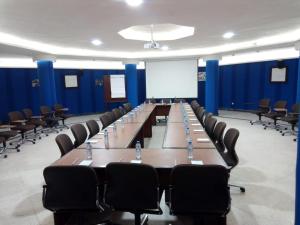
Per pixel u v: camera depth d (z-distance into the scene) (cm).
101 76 1245
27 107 1043
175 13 402
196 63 1023
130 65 1025
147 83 1071
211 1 347
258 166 446
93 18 420
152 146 622
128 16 411
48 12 378
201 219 246
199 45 784
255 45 743
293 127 684
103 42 677
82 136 450
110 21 442
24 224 287
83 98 1216
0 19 410
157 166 258
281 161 471
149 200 220
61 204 228
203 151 308
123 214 301
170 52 955
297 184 182
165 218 293
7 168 473
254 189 357
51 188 225
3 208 324
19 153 572
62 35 561
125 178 219
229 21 466
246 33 592
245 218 285
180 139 372
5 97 967
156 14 404
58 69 1124
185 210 215
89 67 1209
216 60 962
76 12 382
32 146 634
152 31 630
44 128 831
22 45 630
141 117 609
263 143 600
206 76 988
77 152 323
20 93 1016
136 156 295
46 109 808
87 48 786
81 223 271
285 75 933
